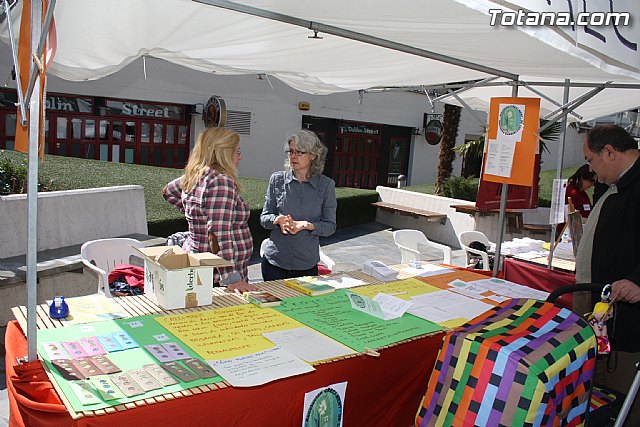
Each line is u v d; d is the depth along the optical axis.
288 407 1.79
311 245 3.53
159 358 1.76
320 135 15.03
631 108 5.78
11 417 1.72
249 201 8.84
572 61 2.59
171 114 12.21
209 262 2.33
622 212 2.65
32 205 1.63
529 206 4.76
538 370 1.55
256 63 4.01
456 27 2.21
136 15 2.64
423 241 5.29
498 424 1.55
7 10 1.79
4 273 4.02
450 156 11.95
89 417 1.39
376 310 2.37
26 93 1.61
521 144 3.31
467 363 1.65
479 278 3.27
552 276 3.57
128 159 11.79
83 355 1.75
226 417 1.65
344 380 1.94
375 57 3.51
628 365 2.70
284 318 2.25
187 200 2.78
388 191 11.86
